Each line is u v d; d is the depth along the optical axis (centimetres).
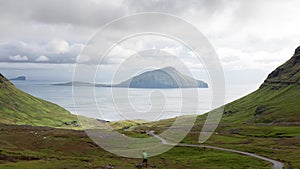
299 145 14462
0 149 9862
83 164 7806
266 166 9938
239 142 15625
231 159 11206
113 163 8131
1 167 7012
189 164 10225
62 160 8569
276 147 14188
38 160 8531
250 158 11412
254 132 18912
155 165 8262
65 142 12781
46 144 12150
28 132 16862
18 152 9588
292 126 19638
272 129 18975
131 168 7306
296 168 9469
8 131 16925
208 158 11362
